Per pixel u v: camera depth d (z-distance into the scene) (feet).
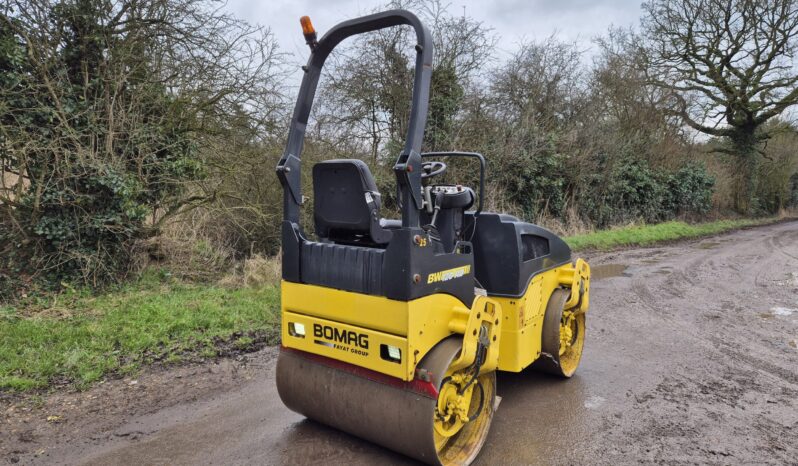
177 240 25.95
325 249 10.15
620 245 48.91
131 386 13.75
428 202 11.23
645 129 66.69
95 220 21.39
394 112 38.50
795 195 108.06
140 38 22.54
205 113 24.79
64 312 18.84
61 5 20.59
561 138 48.98
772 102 76.89
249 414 12.35
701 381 14.94
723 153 87.35
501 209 44.50
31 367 14.10
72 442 10.94
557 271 14.83
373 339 9.39
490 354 10.44
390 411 9.53
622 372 15.57
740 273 34.47
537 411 12.76
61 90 20.74
